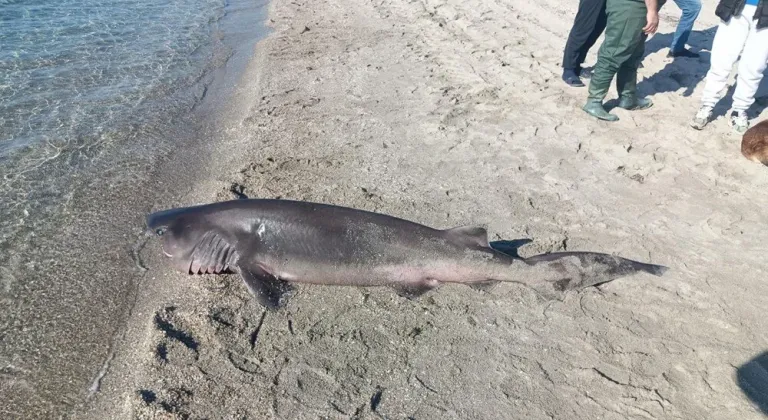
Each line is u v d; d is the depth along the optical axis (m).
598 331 2.92
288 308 3.10
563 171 4.32
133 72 6.59
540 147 4.66
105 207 4.12
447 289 3.21
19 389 2.72
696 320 2.96
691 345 2.82
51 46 7.07
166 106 5.81
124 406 2.59
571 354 2.80
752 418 2.45
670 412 2.49
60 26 7.80
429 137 4.91
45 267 3.51
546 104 5.36
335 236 3.21
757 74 4.36
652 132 4.74
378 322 3.01
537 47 6.76
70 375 2.80
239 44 7.88
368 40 7.62
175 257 3.33
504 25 7.62
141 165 4.68
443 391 2.62
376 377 2.70
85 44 7.26
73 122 5.33
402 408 2.54
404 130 5.06
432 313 3.06
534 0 8.61
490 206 3.95
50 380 2.77
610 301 3.11
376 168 4.46
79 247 3.70
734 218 3.70
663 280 3.22
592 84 4.91
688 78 5.62
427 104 5.55
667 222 3.71
